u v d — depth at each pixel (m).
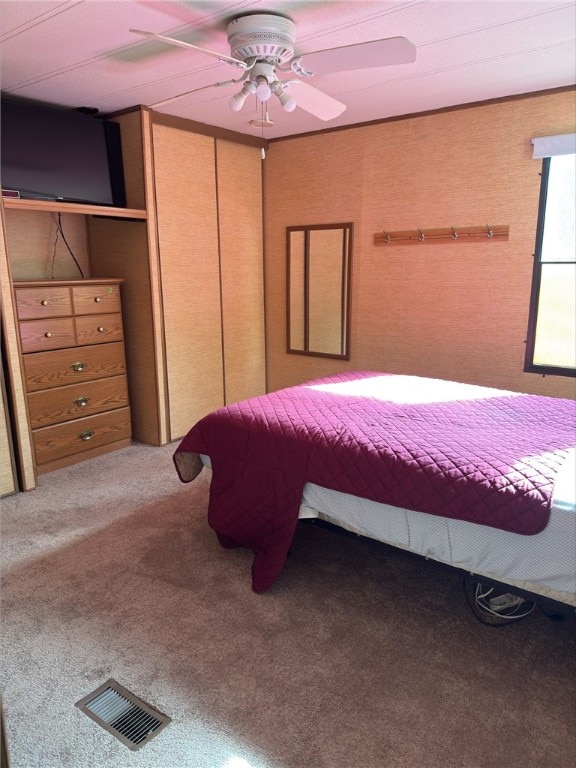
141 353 4.09
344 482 2.18
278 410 2.68
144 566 2.57
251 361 4.85
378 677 1.88
